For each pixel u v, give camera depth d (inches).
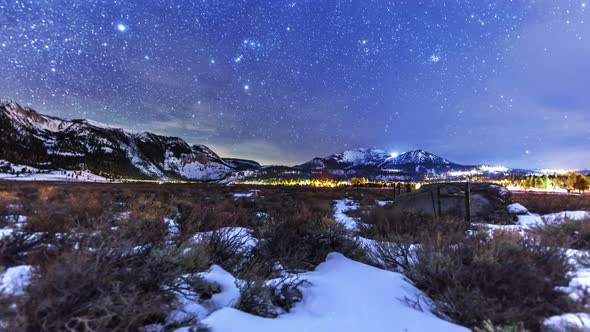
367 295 143.4
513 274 143.3
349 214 572.1
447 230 285.0
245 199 655.8
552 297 139.7
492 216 494.0
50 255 143.8
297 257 206.2
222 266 190.9
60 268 103.6
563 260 170.9
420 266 168.4
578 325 114.8
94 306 97.4
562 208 671.8
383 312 126.7
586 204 708.7
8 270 128.6
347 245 232.8
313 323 116.7
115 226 225.9
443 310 134.0
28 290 98.5
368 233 324.2
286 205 564.1
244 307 133.0
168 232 219.5
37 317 93.7
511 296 138.6
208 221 290.5
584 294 137.3
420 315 124.6
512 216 504.4
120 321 102.6
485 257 156.7
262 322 114.8
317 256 222.5
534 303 133.2
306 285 157.8
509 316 121.2
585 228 281.7
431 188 546.3
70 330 91.2
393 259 203.6
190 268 152.4
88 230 163.3
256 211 467.5
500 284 144.4
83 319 91.5
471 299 131.1
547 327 114.2
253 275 161.6
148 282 121.4
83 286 99.8
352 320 120.0
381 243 220.4
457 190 537.3
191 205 407.8
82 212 299.7
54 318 94.2
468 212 414.9
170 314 115.3
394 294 145.2
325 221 268.1
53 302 93.9
